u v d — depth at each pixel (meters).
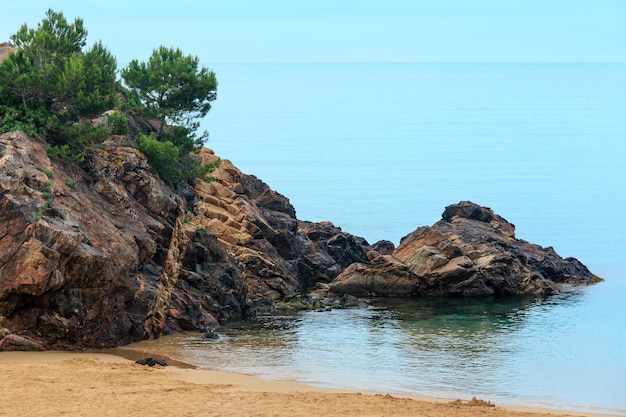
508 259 89.88
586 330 72.31
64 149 66.94
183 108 87.56
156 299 65.25
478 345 65.50
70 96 70.62
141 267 67.19
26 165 61.66
